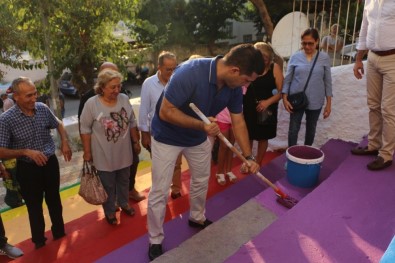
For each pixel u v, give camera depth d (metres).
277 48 6.02
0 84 12.14
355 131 4.65
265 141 4.35
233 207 3.67
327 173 3.91
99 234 3.49
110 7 7.81
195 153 2.80
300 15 5.75
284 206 3.13
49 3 7.19
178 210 3.78
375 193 2.86
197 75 2.37
